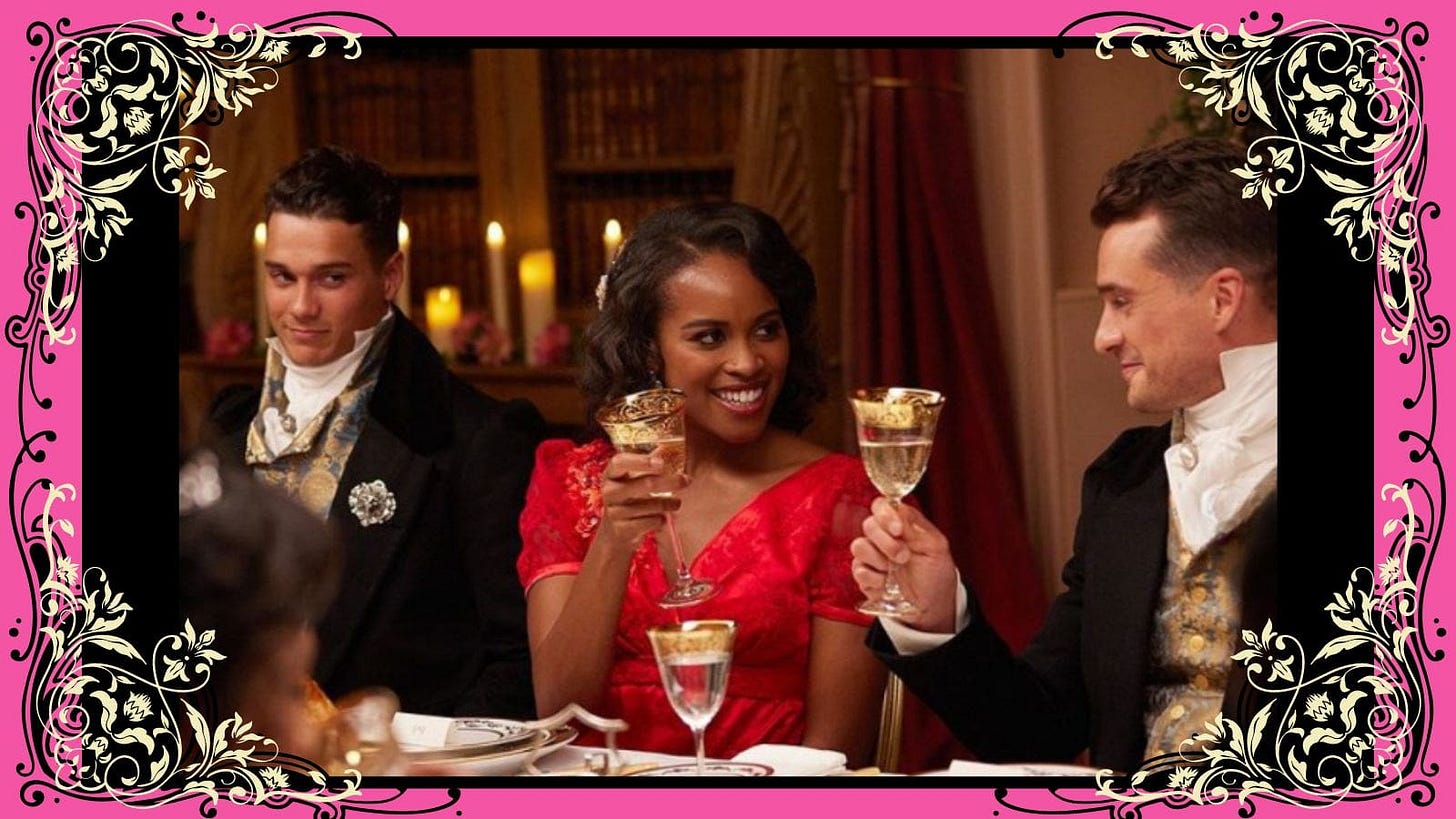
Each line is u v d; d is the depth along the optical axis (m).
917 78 4.69
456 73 5.57
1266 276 2.30
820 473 2.68
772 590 2.59
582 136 5.47
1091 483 2.46
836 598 2.61
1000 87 4.79
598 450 2.75
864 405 2.22
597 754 2.34
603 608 2.50
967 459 4.70
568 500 2.72
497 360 5.23
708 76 5.36
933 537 2.30
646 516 2.41
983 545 4.66
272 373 3.11
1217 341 2.32
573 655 2.52
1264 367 2.31
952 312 4.67
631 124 5.43
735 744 2.59
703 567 2.62
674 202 5.41
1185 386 2.34
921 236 4.69
